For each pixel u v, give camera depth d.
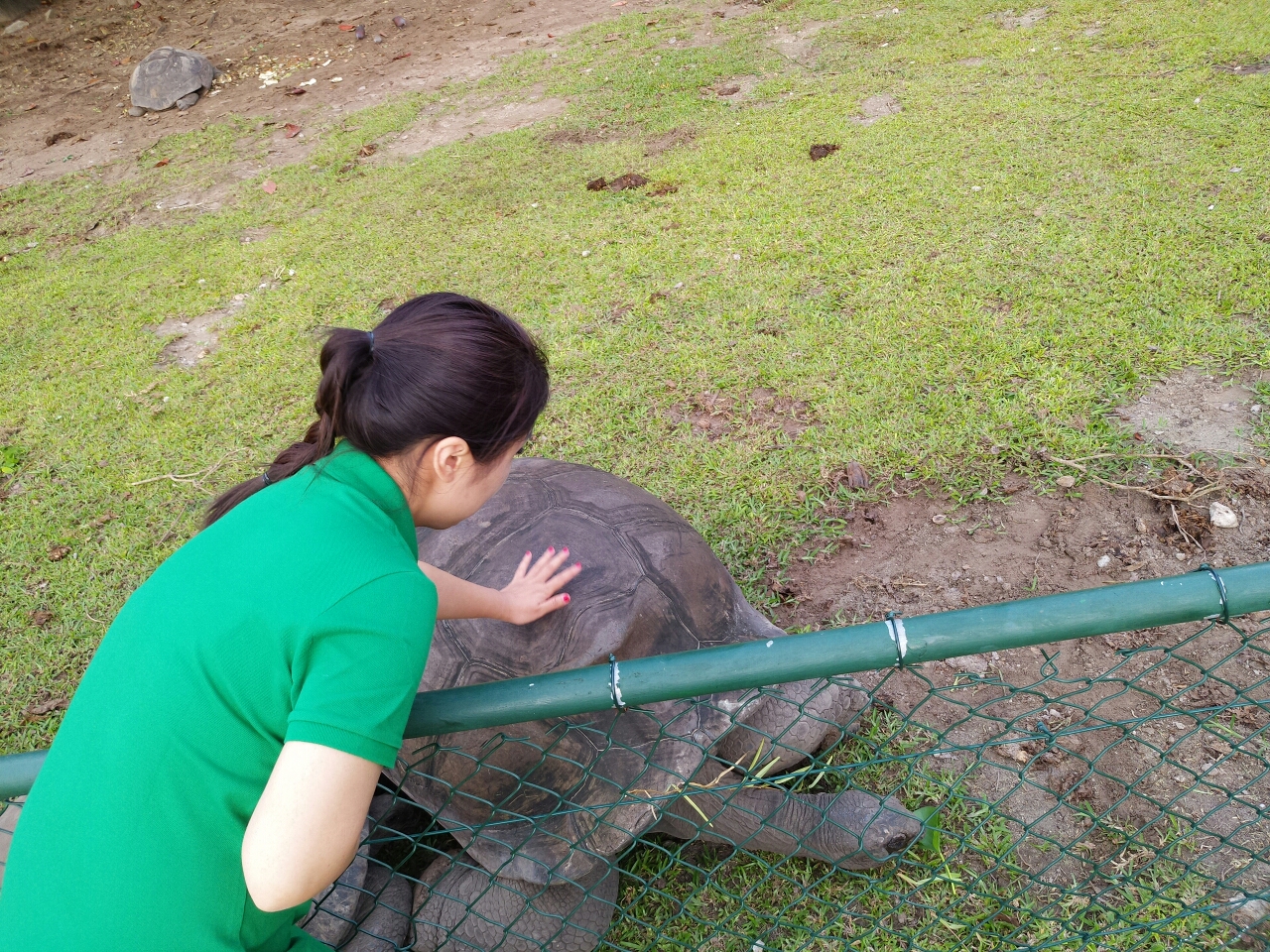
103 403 4.92
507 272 5.41
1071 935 2.09
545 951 2.11
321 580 1.09
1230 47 6.25
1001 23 7.59
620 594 2.16
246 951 1.28
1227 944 1.95
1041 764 2.49
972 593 3.01
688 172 6.18
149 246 6.71
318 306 5.46
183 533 3.93
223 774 1.14
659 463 3.76
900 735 2.60
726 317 4.58
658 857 2.44
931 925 2.03
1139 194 4.86
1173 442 3.38
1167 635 2.78
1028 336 4.02
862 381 3.96
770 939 2.21
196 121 9.17
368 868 2.30
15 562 3.89
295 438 4.37
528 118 7.76
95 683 1.19
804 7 8.90
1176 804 2.34
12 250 7.05
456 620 2.17
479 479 1.29
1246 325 3.85
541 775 2.13
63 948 1.15
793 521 3.40
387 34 10.57
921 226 5.00
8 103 10.40
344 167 7.48
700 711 2.19
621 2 10.26
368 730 1.03
